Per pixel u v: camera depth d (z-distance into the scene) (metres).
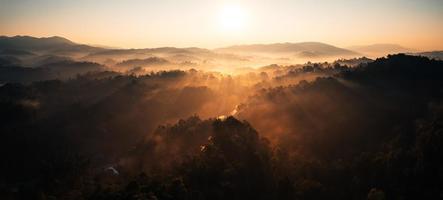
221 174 90.62
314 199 93.81
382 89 167.75
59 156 157.75
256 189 92.19
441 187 92.88
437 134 104.94
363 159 106.25
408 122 131.50
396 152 107.25
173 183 81.44
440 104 143.25
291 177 100.06
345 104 154.75
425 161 99.62
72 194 99.94
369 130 131.25
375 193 87.56
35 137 174.12
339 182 102.06
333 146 124.38
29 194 115.88
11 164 153.12
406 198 92.75
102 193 85.00
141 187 81.75
